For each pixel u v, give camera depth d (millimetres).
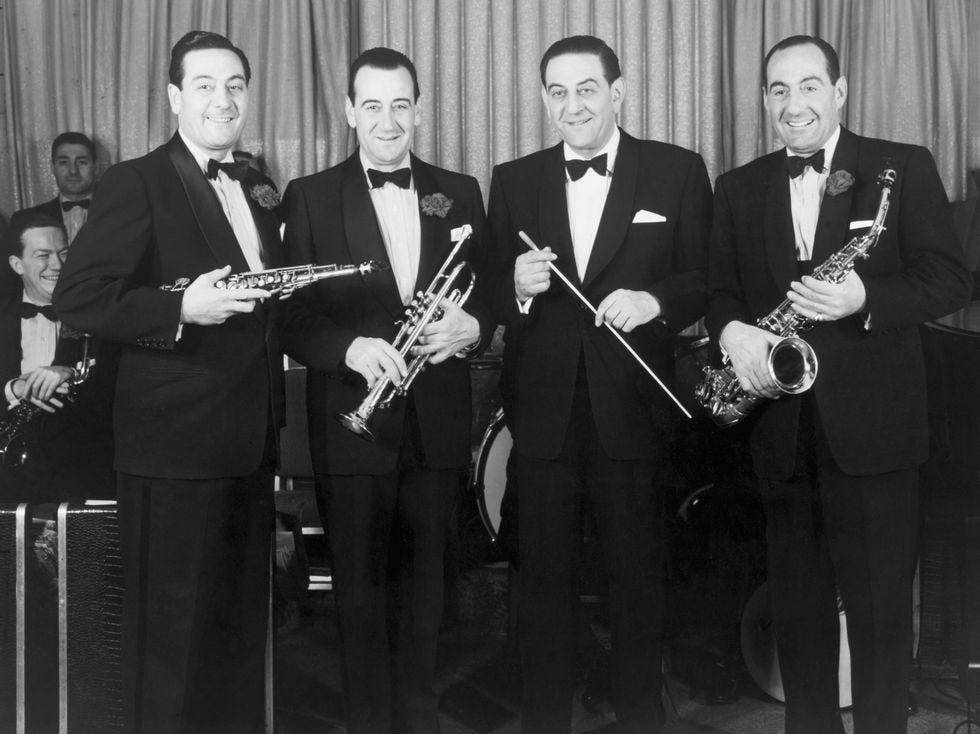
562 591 2697
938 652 3344
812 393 2502
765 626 3207
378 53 2713
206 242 2453
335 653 3711
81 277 2355
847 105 4633
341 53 4637
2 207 4637
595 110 2672
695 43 4609
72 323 2342
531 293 2588
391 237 2768
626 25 4617
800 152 2555
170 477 2395
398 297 2705
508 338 2791
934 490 3299
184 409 2412
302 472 3855
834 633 2607
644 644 2678
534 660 2713
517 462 2736
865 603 2457
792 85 2504
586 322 2666
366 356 2547
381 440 2639
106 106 4598
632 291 2594
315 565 3498
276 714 3148
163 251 2432
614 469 2652
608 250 2676
